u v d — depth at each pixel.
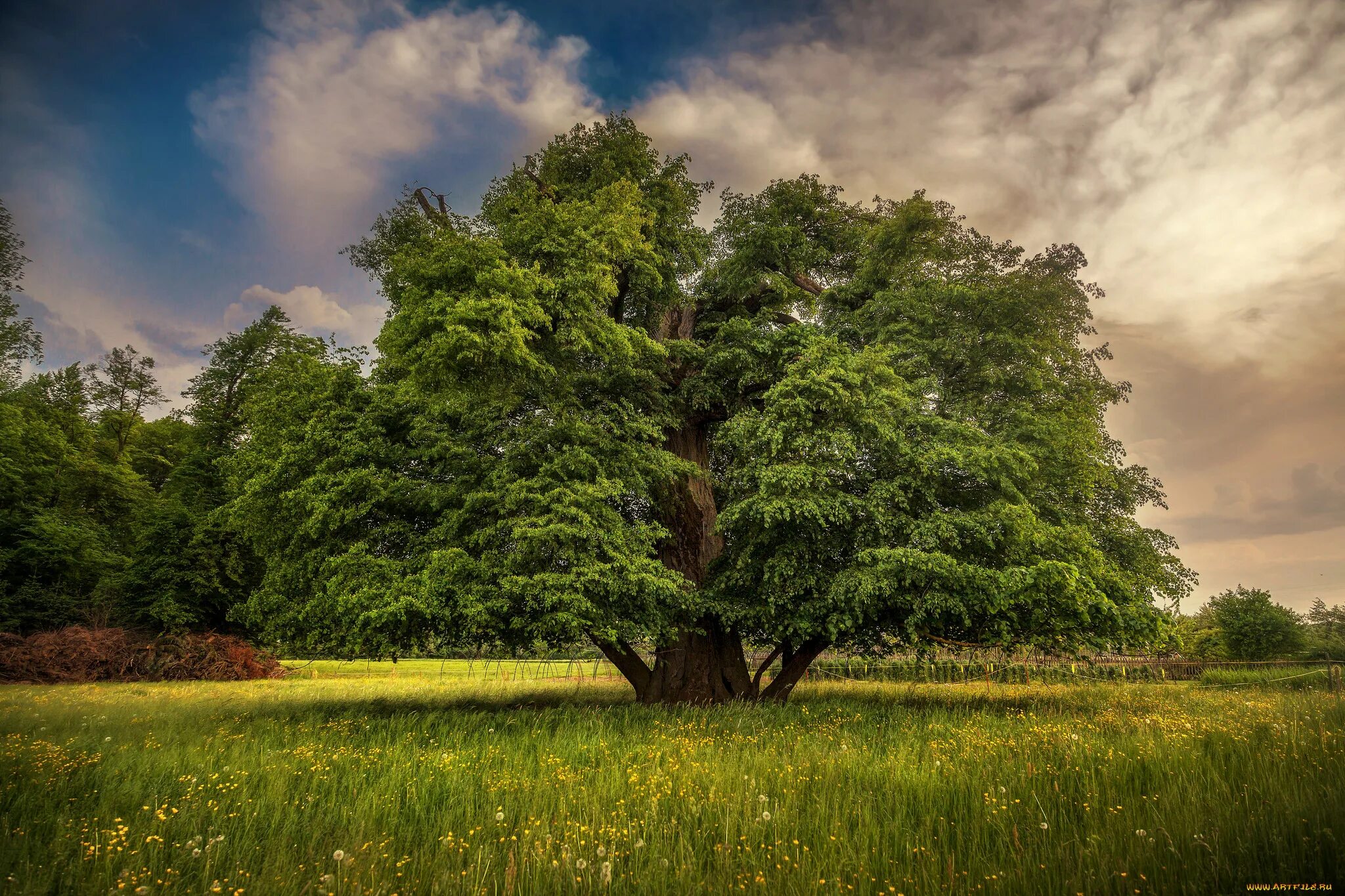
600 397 15.43
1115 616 12.77
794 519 13.45
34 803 5.52
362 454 13.69
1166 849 4.16
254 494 14.56
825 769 6.61
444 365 11.18
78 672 27.81
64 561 34.88
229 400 37.25
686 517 17.59
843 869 4.05
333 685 24.70
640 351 15.90
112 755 7.66
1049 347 15.63
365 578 12.30
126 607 33.06
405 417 15.12
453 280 11.90
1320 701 12.55
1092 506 16.75
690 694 16.45
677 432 18.39
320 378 15.42
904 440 14.28
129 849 4.42
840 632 14.74
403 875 4.11
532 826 4.84
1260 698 14.48
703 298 20.08
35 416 38.69
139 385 47.47
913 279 17.23
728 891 3.76
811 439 13.59
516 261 12.49
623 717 11.93
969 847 4.51
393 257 13.96
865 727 10.31
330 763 7.45
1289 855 4.02
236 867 4.14
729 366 16.56
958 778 6.01
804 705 14.11
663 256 16.19
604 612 12.91
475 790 6.04
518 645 13.68
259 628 32.12
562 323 13.01
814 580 13.68
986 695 17.53
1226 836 4.29
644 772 6.75
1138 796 5.41
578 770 6.93
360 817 5.24
